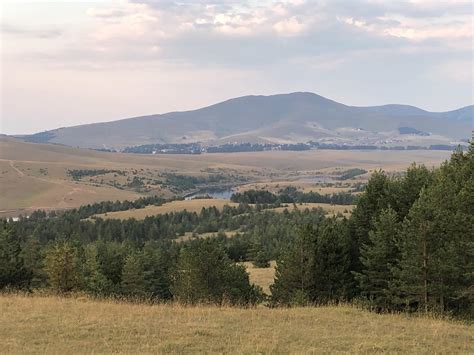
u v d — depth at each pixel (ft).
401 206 102.94
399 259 89.40
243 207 634.84
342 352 50.49
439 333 60.44
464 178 95.09
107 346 51.83
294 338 56.75
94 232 497.05
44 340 54.13
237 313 71.67
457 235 79.56
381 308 86.79
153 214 653.30
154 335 56.54
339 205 640.17
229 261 142.92
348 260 105.09
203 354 49.01
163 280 222.48
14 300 81.51
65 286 138.51
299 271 105.91
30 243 236.63
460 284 79.25
